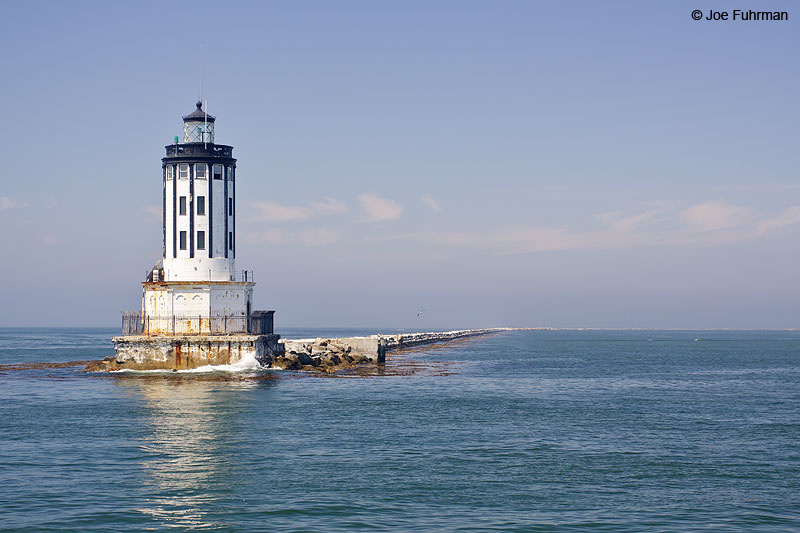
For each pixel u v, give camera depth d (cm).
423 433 5478
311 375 9581
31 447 4878
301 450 4844
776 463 4594
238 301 9362
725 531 3381
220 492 3891
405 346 19950
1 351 18038
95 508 3638
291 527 3397
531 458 4681
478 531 3353
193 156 9206
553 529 3391
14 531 3331
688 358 16288
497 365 13175
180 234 9256
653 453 4853
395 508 3656
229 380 8619
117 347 9350
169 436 5250
